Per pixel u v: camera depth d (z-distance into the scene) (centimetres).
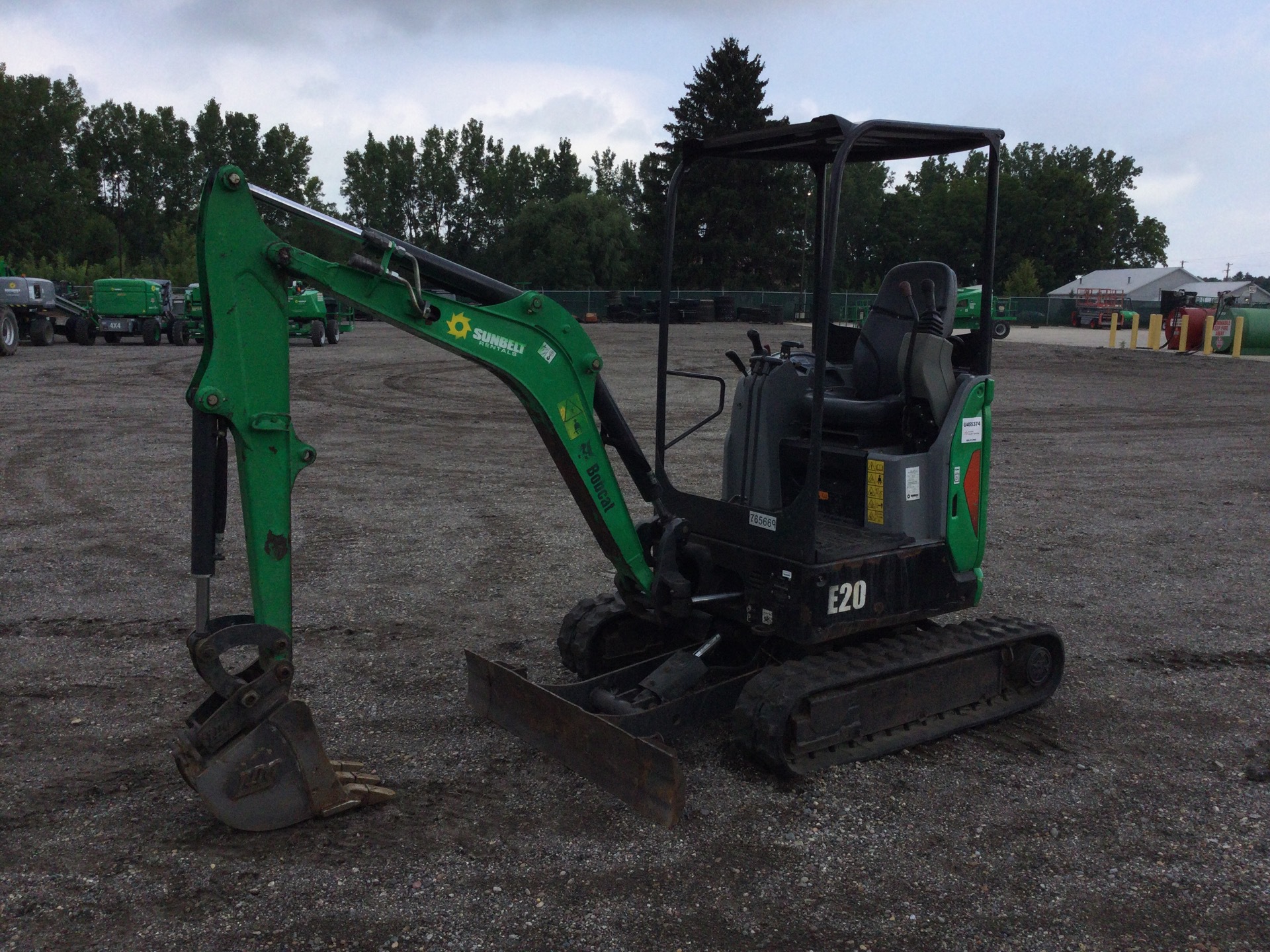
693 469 1175
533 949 323
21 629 618
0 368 2177
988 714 507
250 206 366
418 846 383
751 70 5597
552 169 10394
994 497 1080
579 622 535
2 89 6981
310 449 389
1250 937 339
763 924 339
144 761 451
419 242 9631
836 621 453
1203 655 619
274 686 383
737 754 471
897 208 8556
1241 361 2930
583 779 440
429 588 719
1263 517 1001
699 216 4988
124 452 1218
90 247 7775
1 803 411
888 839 398
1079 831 408
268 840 385
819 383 433
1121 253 10944
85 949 320
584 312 5503
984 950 329
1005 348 3488
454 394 1856
